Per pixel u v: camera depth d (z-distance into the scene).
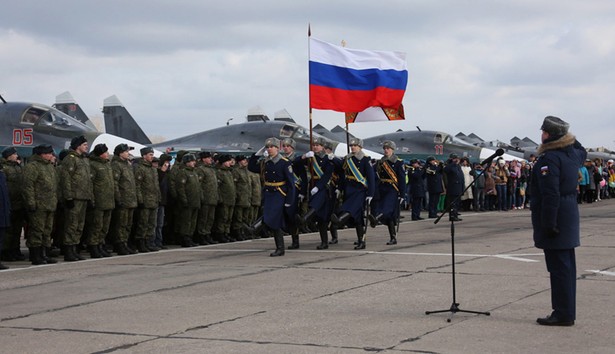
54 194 13.09
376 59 15.48
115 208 14.25
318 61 14.98
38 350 6.46
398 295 8.91
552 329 6.96
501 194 29.02
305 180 14.30
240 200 17.27
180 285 10.04
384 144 15.21
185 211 15.88
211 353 6.21
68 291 9.73
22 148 25.98
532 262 11.77
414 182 23.80
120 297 9.15
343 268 11.46
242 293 9.27
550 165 7.02
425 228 19.94
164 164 15.83
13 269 12.27
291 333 6.92
